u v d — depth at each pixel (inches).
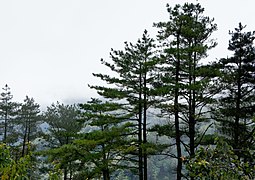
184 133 729.0
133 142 799.7
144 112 782.5
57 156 789.2
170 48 663.8
